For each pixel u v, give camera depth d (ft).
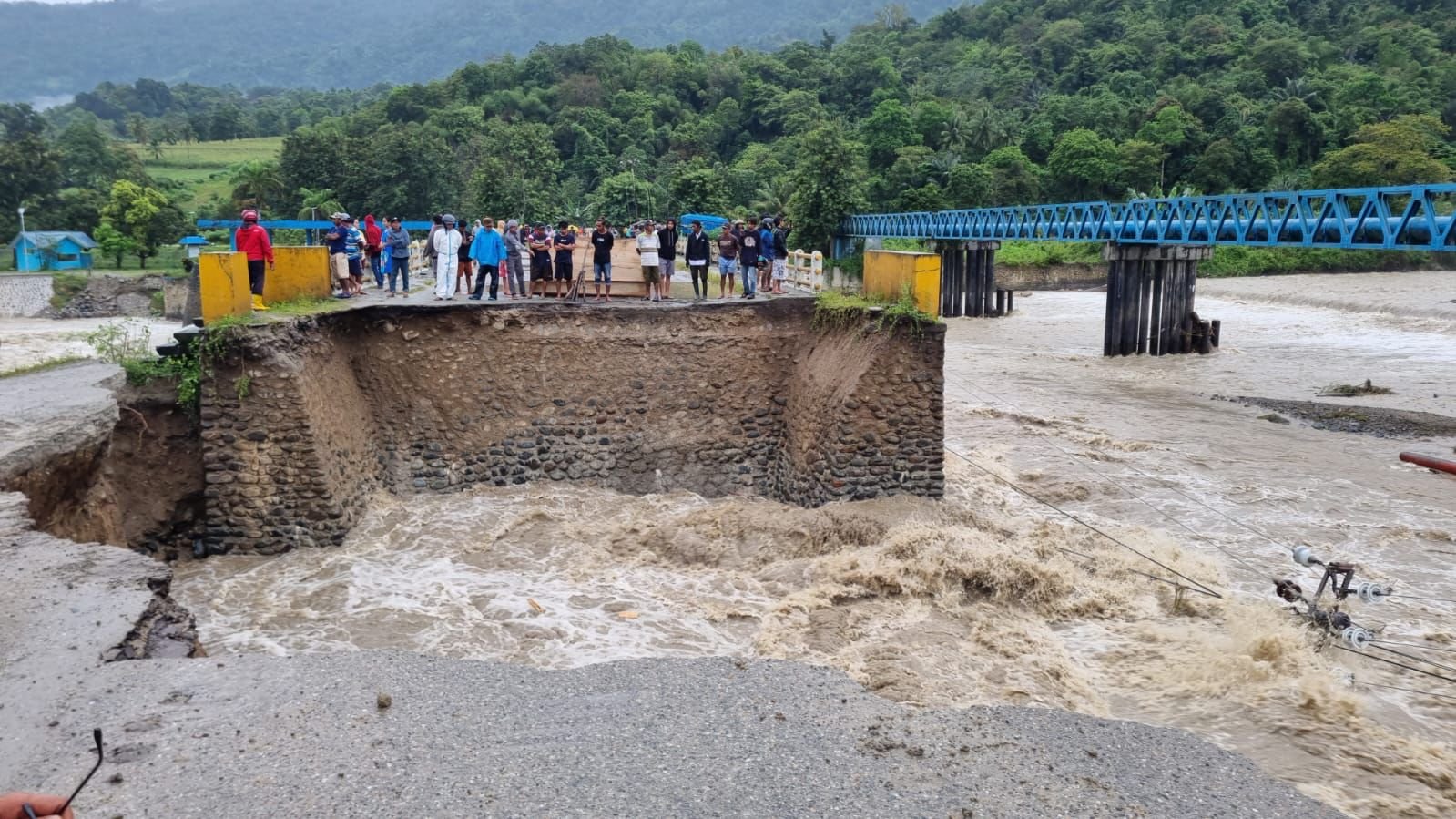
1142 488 65.10
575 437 59.00
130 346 55.26
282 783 20.61
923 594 43.06
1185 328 135.74
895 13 535.19
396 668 26.35
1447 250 79.51
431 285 76.54
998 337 157.28
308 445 47.96
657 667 27.27
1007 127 302.66
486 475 58.03
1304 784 29.96
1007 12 465.47
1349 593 39.88
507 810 20.07
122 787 20.20
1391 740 32.53
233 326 47.34
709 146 338.75
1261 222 105.81
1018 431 83.25
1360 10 388.98
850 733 23.94
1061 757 23.62
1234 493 64.34
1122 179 282.77
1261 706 34.73
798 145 306.14
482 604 41.55
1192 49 364.38
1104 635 40.83
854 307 56.44
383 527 51.08
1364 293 187.52
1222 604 43.11
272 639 38.09
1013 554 45.88
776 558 47.26
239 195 264.93
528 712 24.23
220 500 47.85
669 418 59.98
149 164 372.17
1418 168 247.91
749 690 25.99
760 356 61.16
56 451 38.58
